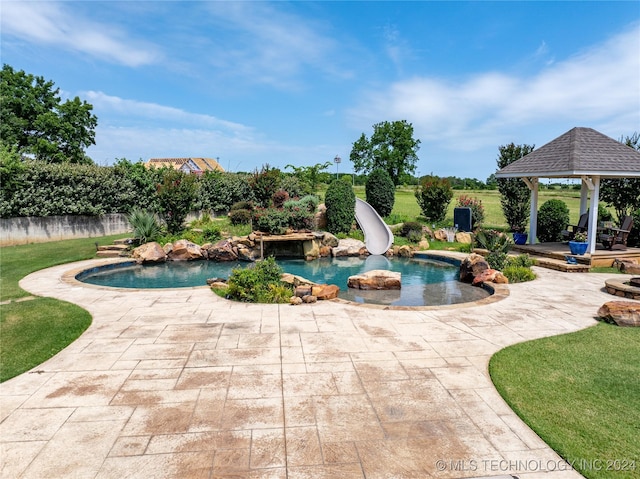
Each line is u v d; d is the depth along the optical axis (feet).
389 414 11.66
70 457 9.58
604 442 10.21
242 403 12.24
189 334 18.56
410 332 19.03
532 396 12.66
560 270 35.76
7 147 51.29
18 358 15.70
